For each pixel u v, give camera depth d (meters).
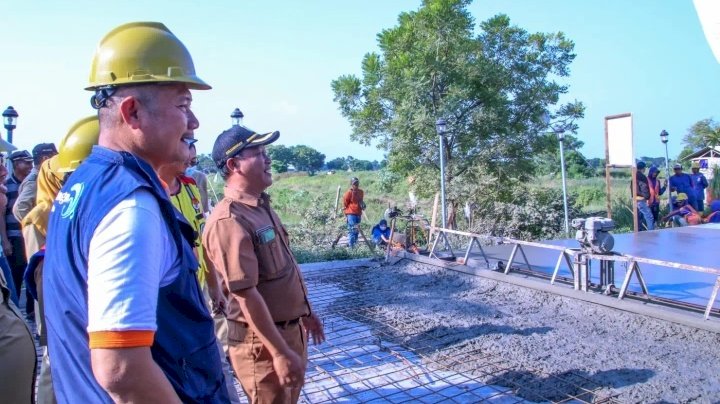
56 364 1.30
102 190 1.28
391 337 4.78
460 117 13.57
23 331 2.50
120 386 1.17
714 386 3.51
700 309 4.66
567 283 5.81
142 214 1.27
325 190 30.84
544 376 3.80
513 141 13.62
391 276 7.10
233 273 2.29
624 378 3.69
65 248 1.29
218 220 2.37
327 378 3.97
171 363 1.42
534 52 14.16
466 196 12.96
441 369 4.04
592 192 19.64
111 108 1.42
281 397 2.51
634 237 8.77
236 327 2.53
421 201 14.10
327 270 7.63
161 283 1.39
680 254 7.16
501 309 5.34
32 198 4.99
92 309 1.19
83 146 2.79
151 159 1.47
